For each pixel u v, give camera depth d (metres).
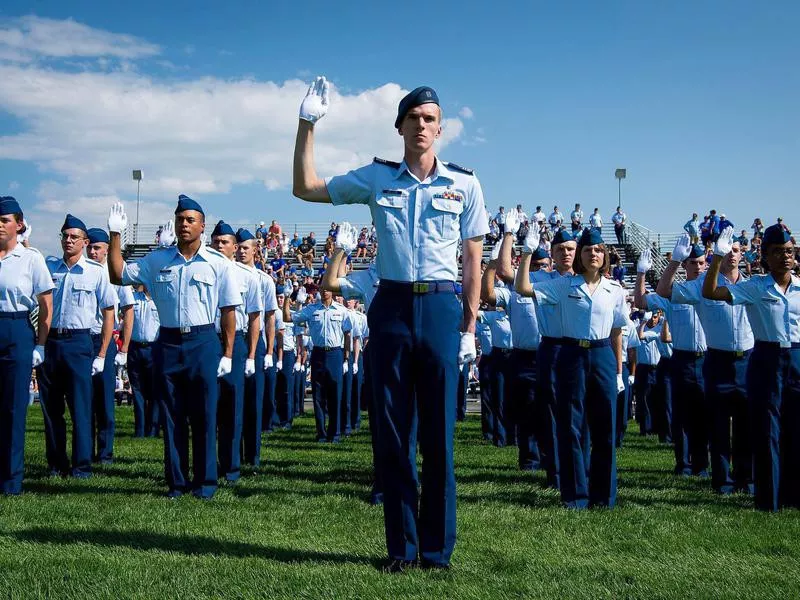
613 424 7.55
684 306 9.99
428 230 4.90
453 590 4.31
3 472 7.48
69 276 8.76
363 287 7.07
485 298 7.43
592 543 5.80
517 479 9.23
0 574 4.45
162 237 8.98
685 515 7.00
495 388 13.32
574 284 7.60
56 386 8.74
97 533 5.71
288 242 38.94
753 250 31.27
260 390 10.25
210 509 6.80
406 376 4.93
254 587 4.27
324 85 4.93
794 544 5.84
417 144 4.91
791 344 7.57
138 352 13.55
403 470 4.93
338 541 5.66
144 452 11.30
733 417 8.77
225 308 7.89
